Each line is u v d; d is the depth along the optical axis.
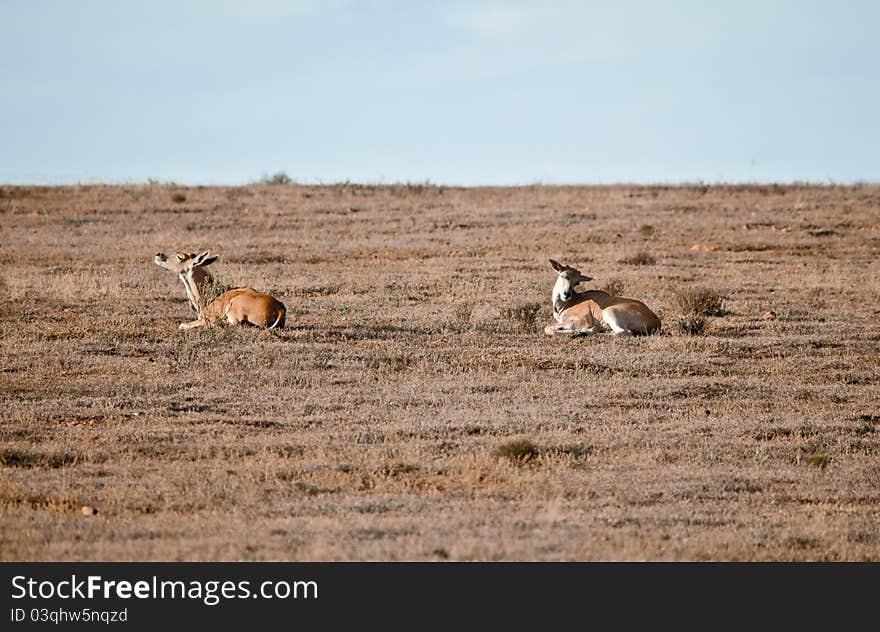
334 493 39.25
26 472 40.84
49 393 51.72
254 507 37.25
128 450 43.91
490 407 51.28
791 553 33.59
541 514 36.47
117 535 33.97
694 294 77.94
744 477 42.03
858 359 62.97
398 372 57.34
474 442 45.88
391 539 33.66
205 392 52.78
